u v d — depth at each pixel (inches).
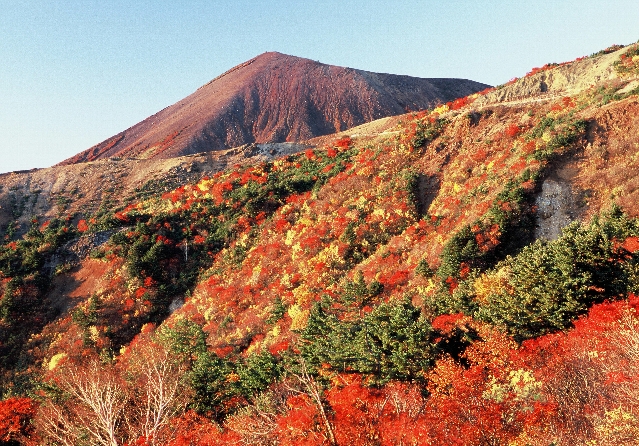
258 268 2182.6
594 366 713.6
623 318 790.5
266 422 792.9
